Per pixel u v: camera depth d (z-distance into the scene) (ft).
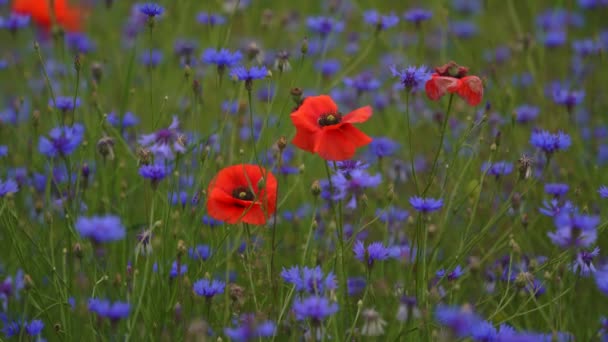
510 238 13.76
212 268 13.71
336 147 12.50
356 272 16.93
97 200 16.29
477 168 18.54
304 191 17.88
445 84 13.08
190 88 18.84
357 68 26.50
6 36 24.84
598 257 15.67
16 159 18.53
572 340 13.06
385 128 22.45
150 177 12.07
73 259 13.93
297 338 12.27
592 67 23.95
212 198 12.75
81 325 11.89
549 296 13.66
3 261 15.24
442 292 13.58
